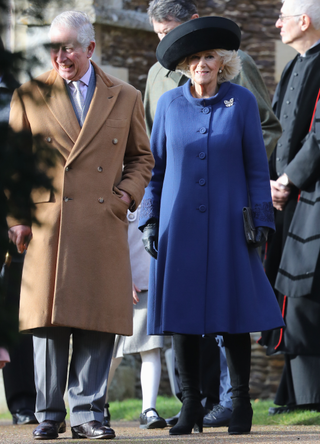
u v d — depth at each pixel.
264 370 32.78
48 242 12.55
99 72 13.56
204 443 11.63
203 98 13.62
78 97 13.24
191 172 13.24
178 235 13.05
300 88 19.36
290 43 19.84
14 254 6.42
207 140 13.29
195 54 13.38
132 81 32.28
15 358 18.27
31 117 6.54
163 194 13.62
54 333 13.03
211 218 13.02
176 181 13.37
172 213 13.19
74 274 12.40
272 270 19.19
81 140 12.76
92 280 12.55
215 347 17.17
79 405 12.78
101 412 12.85
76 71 12.95
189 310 12.70
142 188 13.42
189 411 13.14
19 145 6.12
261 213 13.00
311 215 18.08
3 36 5.99
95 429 12.53
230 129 13.26
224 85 13.70
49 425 12.94
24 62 6.04
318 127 18.44
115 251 12.84
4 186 6.07
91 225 12.62
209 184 13.13
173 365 17.44
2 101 6.09
